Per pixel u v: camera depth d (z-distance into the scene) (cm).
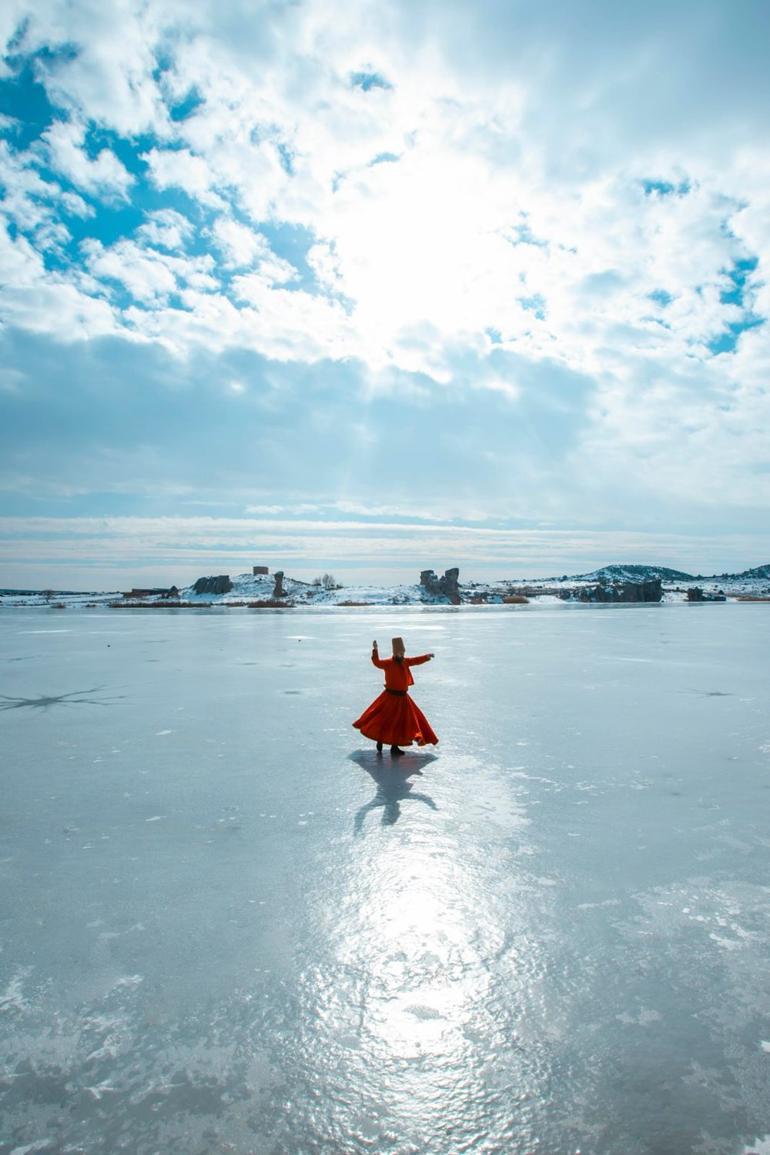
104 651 1936
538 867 415
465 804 539
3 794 570
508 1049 255
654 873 406
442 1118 223
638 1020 271
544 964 309
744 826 485
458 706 989
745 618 4100
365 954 318
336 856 434
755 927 342
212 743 760
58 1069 245
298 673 1403
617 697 1067
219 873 409
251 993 289
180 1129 219
